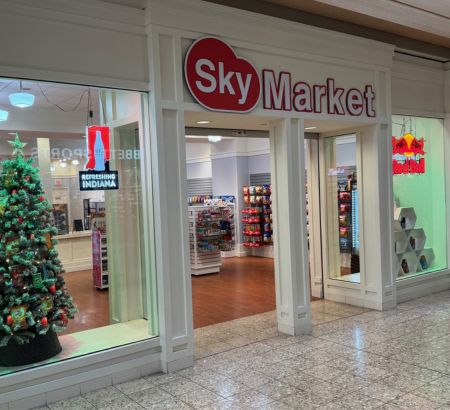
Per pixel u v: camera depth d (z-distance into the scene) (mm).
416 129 6668
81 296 4160
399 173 6480
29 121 3842
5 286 3635
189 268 4270
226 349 4684
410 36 6305
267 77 4758
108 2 3840
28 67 3510
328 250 6559
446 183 6961
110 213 4289
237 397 3578
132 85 3996
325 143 6500
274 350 4594
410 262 6688
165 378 4016
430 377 3777
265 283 8023
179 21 4145
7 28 3434
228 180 11859
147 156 4168
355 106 5512
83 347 3959
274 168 5121
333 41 5207
